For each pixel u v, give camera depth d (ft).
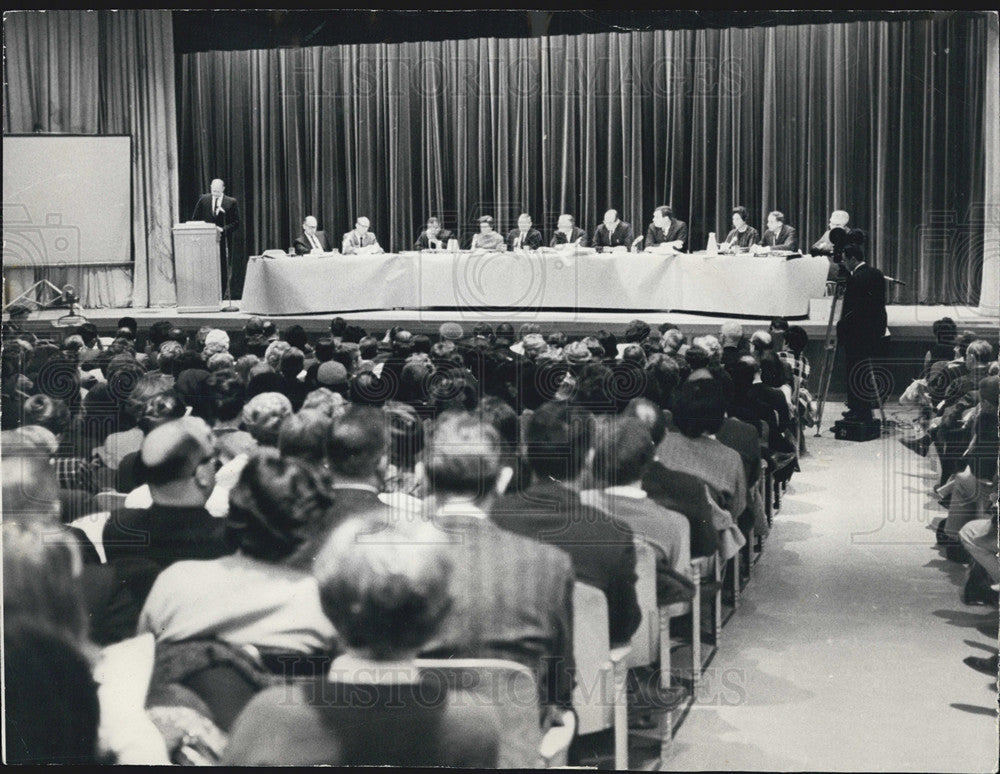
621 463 13.76
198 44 36.52
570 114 37.27
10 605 14.25
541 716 12.21
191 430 14.78
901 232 32.65
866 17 31.94
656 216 33.22
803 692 13.67
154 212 36.47
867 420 25.29
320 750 10.98
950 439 19.58
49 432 18.02
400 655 11.40
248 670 12.12
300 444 13.42
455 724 10.90
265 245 38.88
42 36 34.30
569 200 37.68
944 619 15.70
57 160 31.48
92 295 33.86
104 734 13.52
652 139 36.55
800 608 16.10
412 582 11.76
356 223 39.22
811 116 34.47
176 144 36.78
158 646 12.17
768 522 18.71
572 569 12.71
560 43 37.11
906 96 32.04
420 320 31.12
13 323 30.68
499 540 12.84
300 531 12.50
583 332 30.42
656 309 32.09
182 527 14.56
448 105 38.37
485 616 12.32
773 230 31.53
